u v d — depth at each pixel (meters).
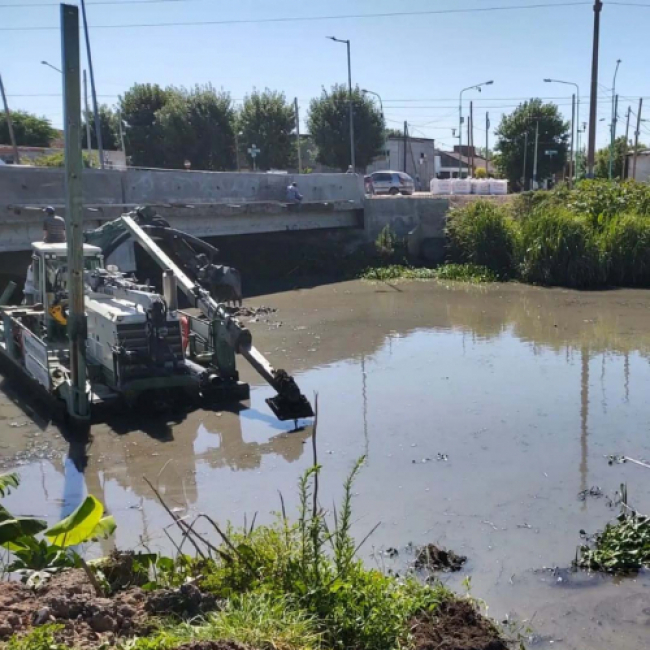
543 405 11.80
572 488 8.61
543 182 64.75
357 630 4.71
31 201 19.89
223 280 14.20
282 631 4.36
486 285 25.62
